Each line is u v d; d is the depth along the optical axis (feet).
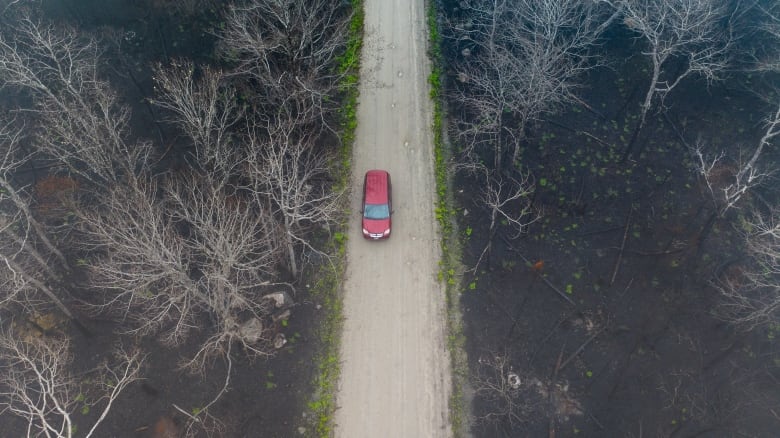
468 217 86.99
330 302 79.05
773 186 89.30
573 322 77.61
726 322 76.28
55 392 68.74
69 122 77.92
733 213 86.74
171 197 74.69
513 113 97.30
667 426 69.46
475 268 81.97
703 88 101.30
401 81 101.81
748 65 102.53
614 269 81.61
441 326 77.30
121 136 93.56
